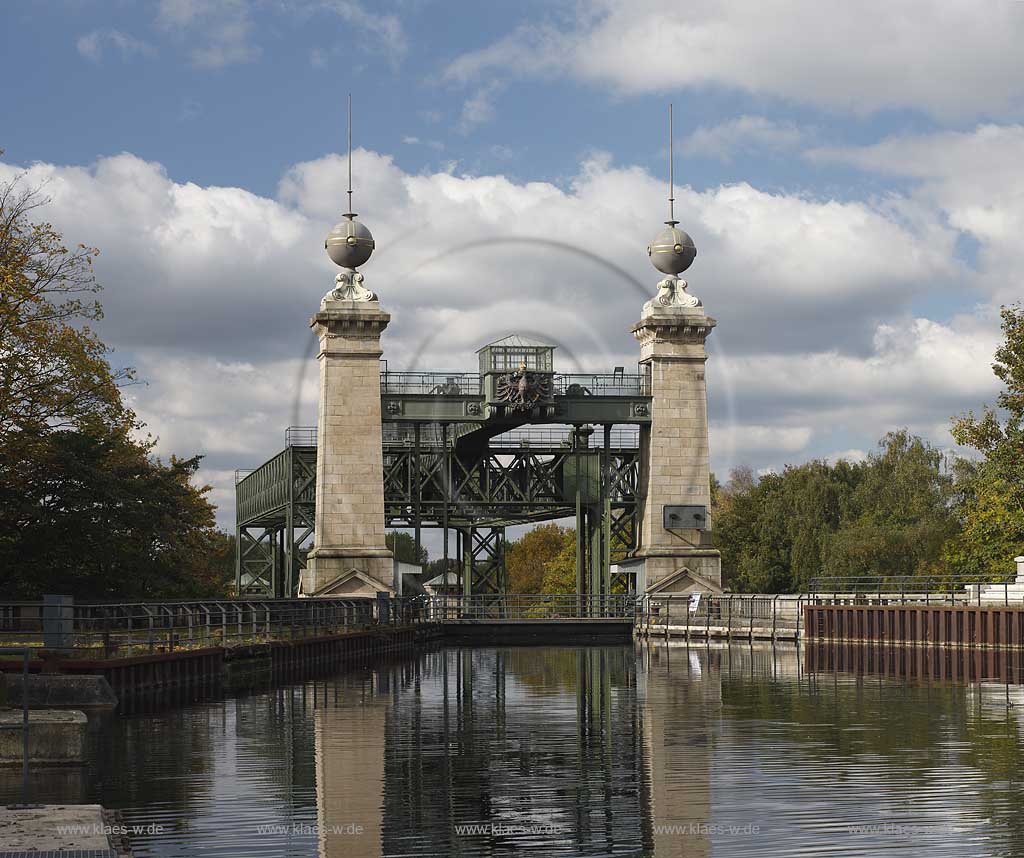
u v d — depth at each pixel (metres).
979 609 71.38
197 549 91.62
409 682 59.19
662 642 94.19
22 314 66.31
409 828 26.78
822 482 143.88
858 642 81.06
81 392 67.62
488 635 98.06
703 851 24.92
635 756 35.56
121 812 28.03
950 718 43.78
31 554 64.88
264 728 41.19
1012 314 87.81
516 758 35.22
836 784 31.14
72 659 48.09
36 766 33.44
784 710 46.50
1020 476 88.12
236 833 26.28
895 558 127.00
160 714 45.12
